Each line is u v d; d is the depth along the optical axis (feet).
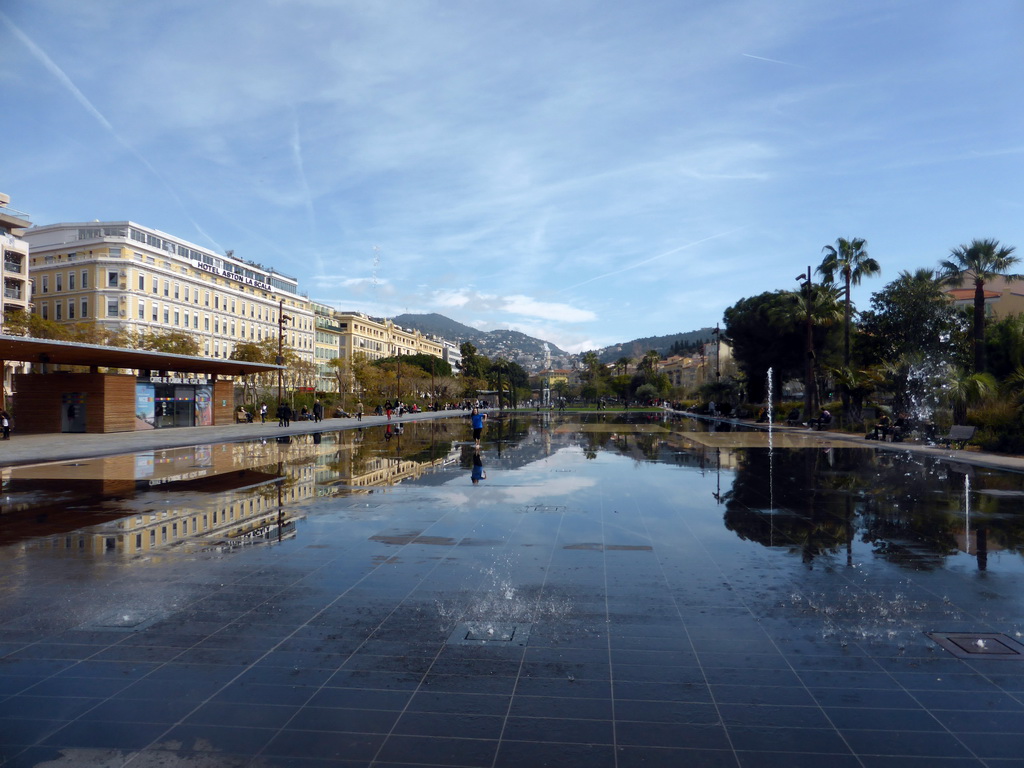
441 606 18.85
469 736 11.82
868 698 13.28
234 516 32.76
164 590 20.43
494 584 20.99
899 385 102.01
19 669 14.67
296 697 13.32
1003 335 103.04
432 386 300.20
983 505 35.91
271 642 16.20
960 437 72.08
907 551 25.36
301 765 10.91
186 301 238.48
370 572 22.40
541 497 38.55
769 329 170.30
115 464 58.75
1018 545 26.30
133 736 11.84
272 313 296.51
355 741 11.66
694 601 19.27
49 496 39.70
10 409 108.58
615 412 263.49
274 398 174.81
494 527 29.84
